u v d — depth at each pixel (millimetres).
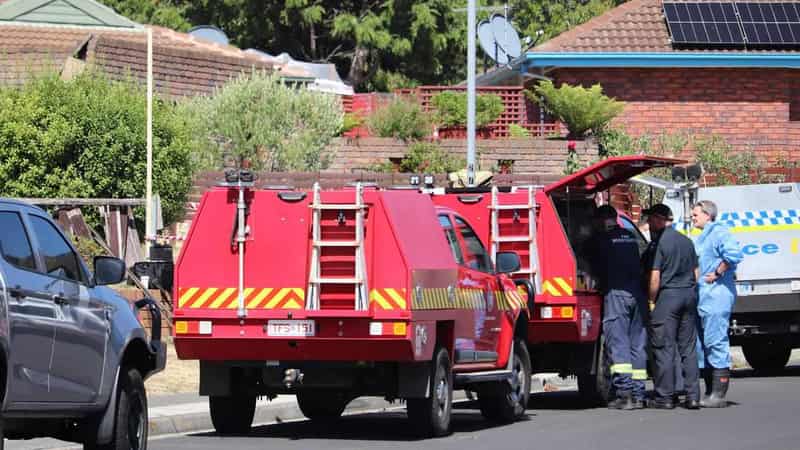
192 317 36406
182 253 36594
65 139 67750
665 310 45156
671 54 97250
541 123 100375
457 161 90812
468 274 39250
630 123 99375
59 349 26969
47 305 26578
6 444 36000
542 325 44312
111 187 69375
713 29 99188
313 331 35688
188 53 93375
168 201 71000
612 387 46844
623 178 47125
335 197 35844
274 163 85250
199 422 41281
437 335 37781
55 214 59375
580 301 44594
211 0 152000
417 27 148375
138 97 71250
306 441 36531
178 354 37000
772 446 34812
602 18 100938
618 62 98000
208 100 85562
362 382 37469
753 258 56562
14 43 94500
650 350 47625
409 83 152875
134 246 60625
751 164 93688
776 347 61375
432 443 35875
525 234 44625
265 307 36094
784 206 56719
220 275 36406
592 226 47031
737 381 55312
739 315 56656
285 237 36219
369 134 95812
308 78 98938
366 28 146250
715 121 99500
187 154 72812
